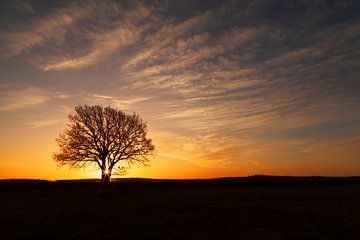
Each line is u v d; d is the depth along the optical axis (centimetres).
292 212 2828
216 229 2156
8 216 2772
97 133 5253
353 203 3472
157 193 5225
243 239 1864
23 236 1997
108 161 5231
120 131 5338
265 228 2172
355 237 1898
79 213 2883
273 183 7588
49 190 5897
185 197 4362
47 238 1950
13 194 5262
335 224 2270
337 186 6788
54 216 2719
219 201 3756
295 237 1914
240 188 6412
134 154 5306
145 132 5475
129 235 1997
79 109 5341
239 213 2797
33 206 3562
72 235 2003
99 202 3866
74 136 5247
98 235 2002
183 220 2472
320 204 3388
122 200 4081
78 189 6034
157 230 2128
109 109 5381
